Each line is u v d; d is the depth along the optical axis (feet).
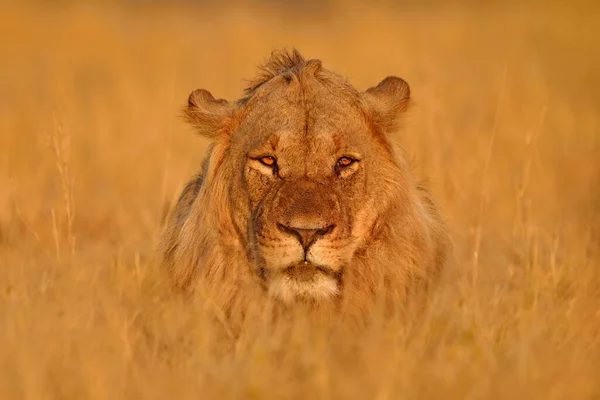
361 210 34.09
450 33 127.44
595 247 43.19
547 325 32.96
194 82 98.89
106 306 33.83
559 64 111.65
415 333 31.78
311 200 32.37
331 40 127.24
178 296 35.40
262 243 32.78
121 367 28.45
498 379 27.91
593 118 79.61
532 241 44.34
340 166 33.86
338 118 34.14
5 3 147.95
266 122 34.22
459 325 32.48
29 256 42.11
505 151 65.00
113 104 87.04
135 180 61.36
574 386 27.76
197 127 35.81
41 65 119.44
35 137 72.90
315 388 27.55
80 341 30.50
